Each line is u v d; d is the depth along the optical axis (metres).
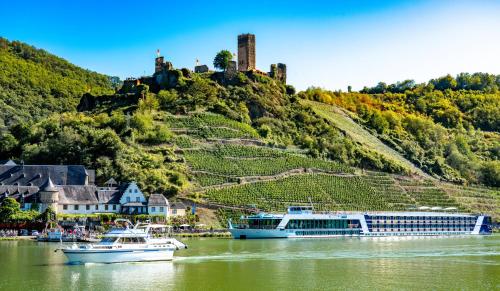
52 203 169.62
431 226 191.88
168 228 158.88
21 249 123.88
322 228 173.50
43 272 94.81
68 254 102.31
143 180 188.38
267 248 132.75
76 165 192.62
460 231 196.25
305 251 126.94
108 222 166.25
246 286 84.69
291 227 168.38
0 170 191.00
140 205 176.25
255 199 193.38
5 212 156.75
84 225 161.00
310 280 89.62
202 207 183.50
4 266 100.31
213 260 110.31
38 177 187.25
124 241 106.69
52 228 154.75
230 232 164.75
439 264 106.69
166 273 95.00
